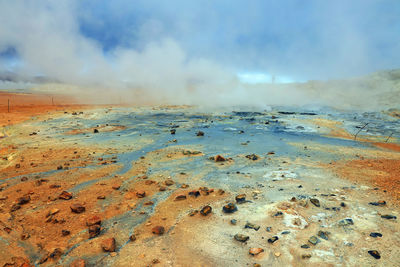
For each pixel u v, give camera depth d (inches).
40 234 215.3
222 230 217.9
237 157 481.4
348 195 288.0
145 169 404.2
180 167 415.5
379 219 229.1
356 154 515.2
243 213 246.5
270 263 174.7
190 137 685.3
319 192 298.8
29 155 481.1
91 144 584.1
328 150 551.2
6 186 327.9
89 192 309.9
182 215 248.8
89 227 223.5
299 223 223.5
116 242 205.5
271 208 254.1
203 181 348.5
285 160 461.7
